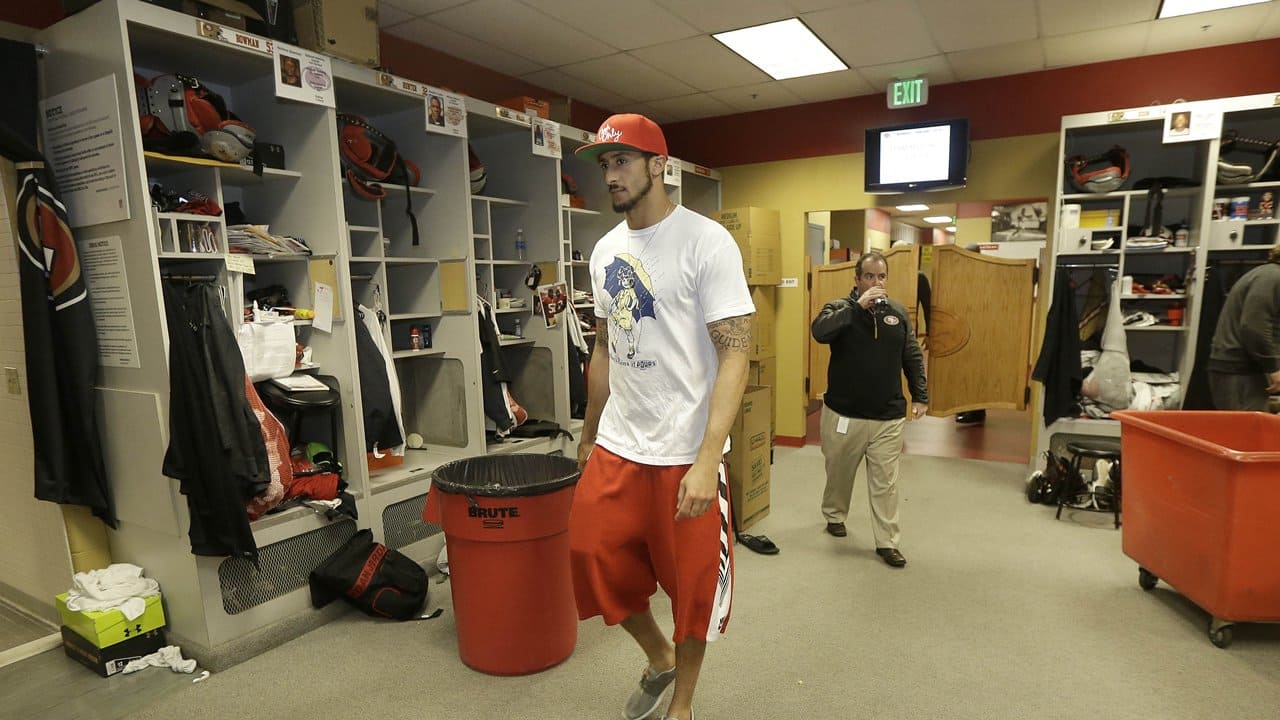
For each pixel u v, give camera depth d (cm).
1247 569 231
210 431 224
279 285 297
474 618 226
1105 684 219
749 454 367
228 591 240
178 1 228
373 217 320
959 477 466
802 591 292
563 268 389
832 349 328
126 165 216
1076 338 406
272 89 281
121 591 239
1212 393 353
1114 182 408
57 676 234
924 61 446
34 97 228
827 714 205
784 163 567
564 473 240
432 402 362
